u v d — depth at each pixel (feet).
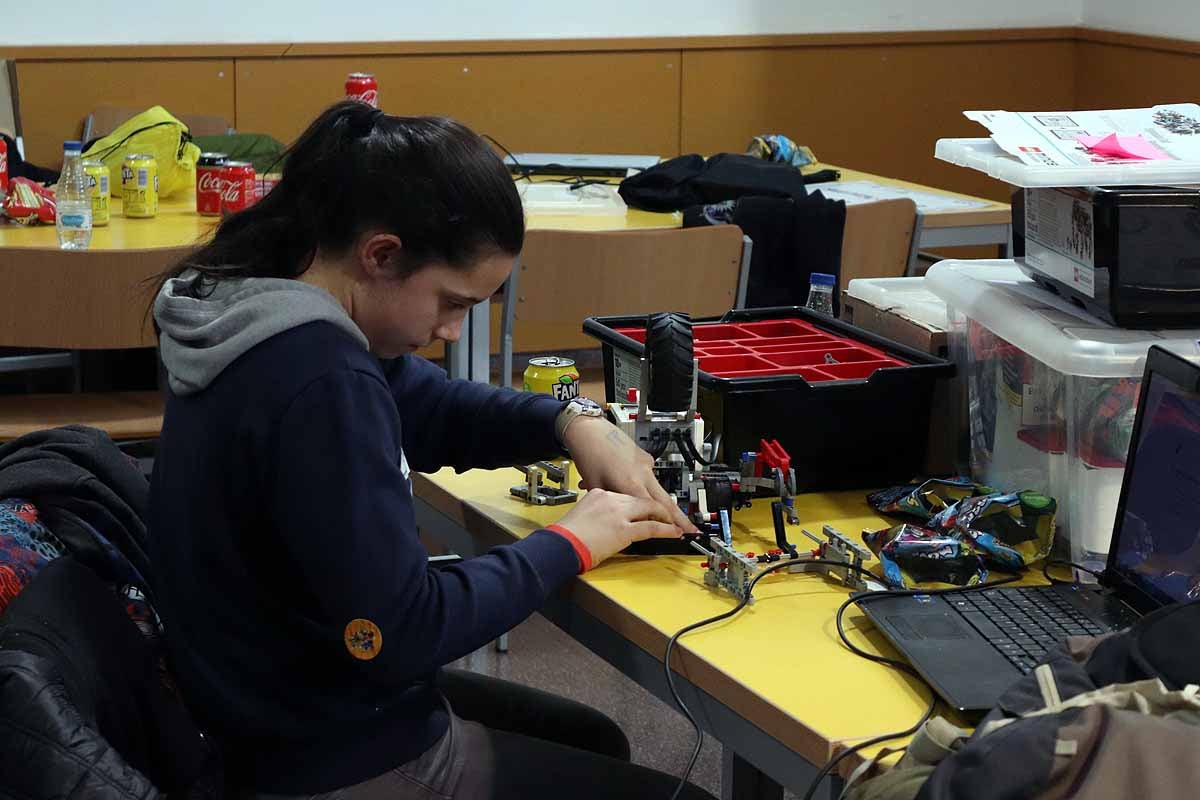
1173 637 3.46
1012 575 4.93
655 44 17.66
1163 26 18.13
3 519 4.43
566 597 4.84
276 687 4.22
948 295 5.71
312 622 4.17
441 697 4.66
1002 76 19.34
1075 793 2.98
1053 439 5.08
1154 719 3.04
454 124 4.21
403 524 4.05
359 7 16.49
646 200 11.71
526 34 17.22
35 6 15.24
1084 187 4.94
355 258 4.17
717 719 4.20
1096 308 5.00
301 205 4.18
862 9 18.54
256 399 3.99
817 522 5.37
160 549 4.28
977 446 5.67
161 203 11.35
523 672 9.40
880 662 4.20
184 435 4.14
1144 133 5.35
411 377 5.46
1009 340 5.17
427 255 4.11
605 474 5.05
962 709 3.81
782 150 13.80
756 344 6.26
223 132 15.03
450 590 4.20
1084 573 4.90
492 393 5.44
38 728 3.79
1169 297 4.84
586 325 6.22
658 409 5.11
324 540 3.95
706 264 9.39
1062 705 3.23
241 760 4.34
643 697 9.09
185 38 15.89
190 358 4.12
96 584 4.31
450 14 16.87
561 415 5.24
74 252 8.25
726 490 5.23
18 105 14.82
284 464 3.96
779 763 3.96
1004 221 11.57
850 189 12.69
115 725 4.12
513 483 5.73
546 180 12.93
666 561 4.98
